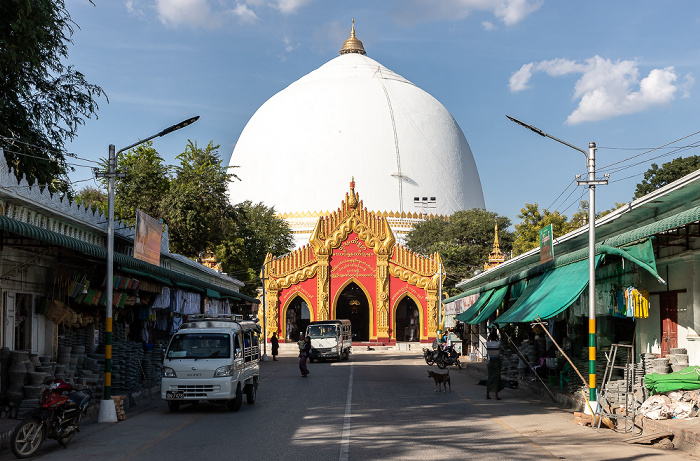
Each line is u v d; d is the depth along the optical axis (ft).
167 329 93.71
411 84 336.29
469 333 168.76
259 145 310.24
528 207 192.03
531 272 79.30
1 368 49.24
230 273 183.73
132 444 42.80
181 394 57.82
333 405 63.98
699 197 47.93
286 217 285.64
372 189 286.66
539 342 88.48
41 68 80.89
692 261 52.80
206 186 162.40
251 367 65.36
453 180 301.63
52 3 77.66
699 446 38.42
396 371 113.91
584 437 45.21
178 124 59.21
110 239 56.44
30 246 53.57
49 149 84.48
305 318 224.74
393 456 38.29
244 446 41.75
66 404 41.47
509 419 54.19
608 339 67.10
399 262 203.10
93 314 66.23
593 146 56.44
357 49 351.87
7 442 42.19
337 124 298.56
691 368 51.11
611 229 62.59
